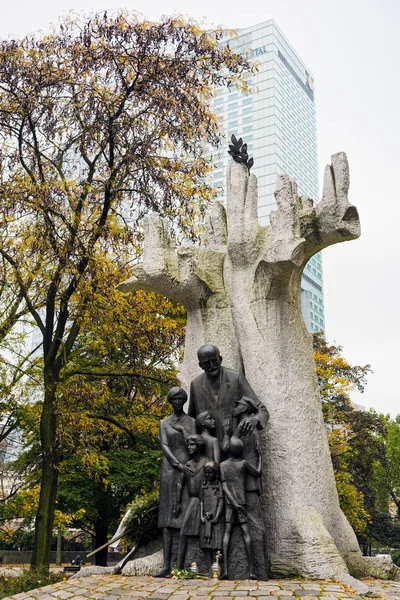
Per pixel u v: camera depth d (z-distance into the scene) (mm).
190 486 6434
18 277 12711
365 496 31312
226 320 7734
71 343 13641
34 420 15266
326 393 26641
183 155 14438
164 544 6473
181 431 6773
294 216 7141
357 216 7223
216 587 5363
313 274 66312
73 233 12531
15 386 14266
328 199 7273
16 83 12992
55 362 13672
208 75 14078
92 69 13195
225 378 6895
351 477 25281
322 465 7066
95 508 18469
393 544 32875
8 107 13375
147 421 15594
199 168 14203
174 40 13430
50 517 12945
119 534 7637
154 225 7945
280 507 6688
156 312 14750
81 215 13023
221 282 7910
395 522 33531
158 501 7480
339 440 25734
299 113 71938
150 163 13297
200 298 7863
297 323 7574
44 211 12398
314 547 6215
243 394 6852
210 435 6672
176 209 14008
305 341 7617
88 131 13023
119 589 5547
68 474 17078
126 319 13469
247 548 6055
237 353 7578
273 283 7379
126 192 13859
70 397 12812
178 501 6496
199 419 6734
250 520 6172
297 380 7258
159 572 6477
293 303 7645
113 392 16172
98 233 12891
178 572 6125
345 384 26391
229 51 14039
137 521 7410
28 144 13281
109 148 13711
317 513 6625
